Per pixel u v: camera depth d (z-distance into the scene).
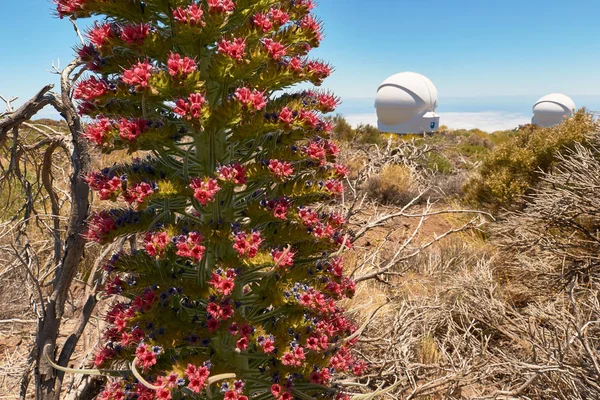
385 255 6.87
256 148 2.07
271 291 2.03
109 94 1.78
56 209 3.17
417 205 10.66
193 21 1.70
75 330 2.75
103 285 2.13
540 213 5.74
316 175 2.26
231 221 2.09
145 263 2.03
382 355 4.14
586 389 3.22
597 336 3.98
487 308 4.78
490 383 3.91
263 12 2.01
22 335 4.34
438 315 4.87
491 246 7.84
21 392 2.79
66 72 2.49
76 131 2.49
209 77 1.96
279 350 1.95
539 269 5.38
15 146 2.86
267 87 2.01
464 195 11.27
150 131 1.76
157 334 1.86
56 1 1.87
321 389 2.13
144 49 1.84
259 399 2.07
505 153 9.34
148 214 2.04
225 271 1.86
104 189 1.76
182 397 2.05
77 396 3.02
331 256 2.24
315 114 1.99
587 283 4.81
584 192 5.43
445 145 17.61
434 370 3.96
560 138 8.48
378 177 10.77
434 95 50.06
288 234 2.09
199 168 2.03
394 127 50.12
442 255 7.20
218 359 1.98
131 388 1.93
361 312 4.70
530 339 3.84
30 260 3.20
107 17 1.90
